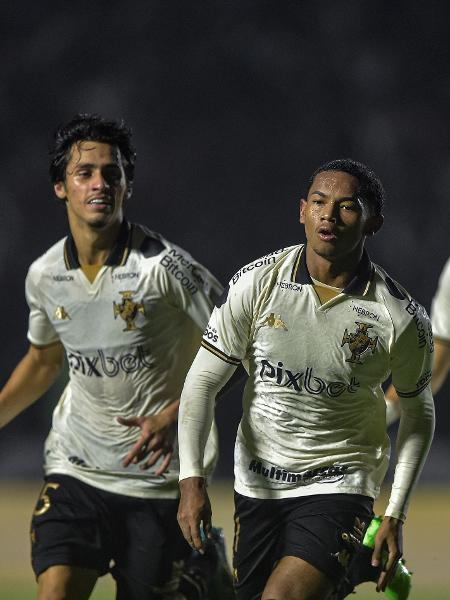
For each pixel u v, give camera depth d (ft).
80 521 56.29
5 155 307.99
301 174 314.55
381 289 48.70
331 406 49.06
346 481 49.24
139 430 56.85
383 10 315.78
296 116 315.78
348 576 49.16
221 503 167.63
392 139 312.71
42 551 55.26
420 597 85.76
